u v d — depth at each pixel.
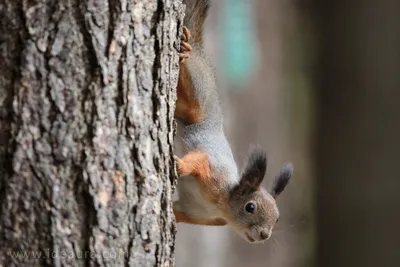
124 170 3.45
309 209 4.15
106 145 3.44
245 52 5.63
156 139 3.47
